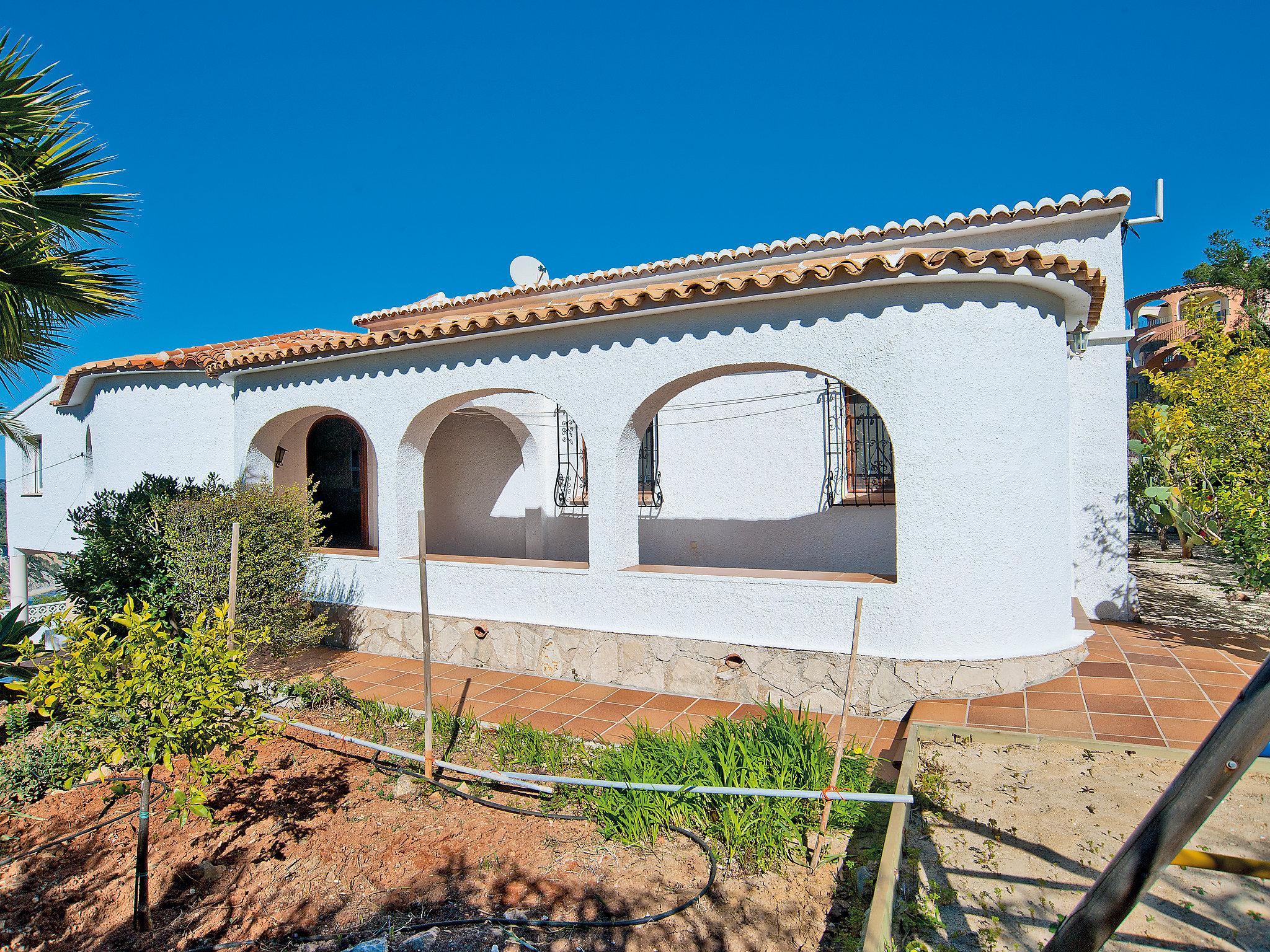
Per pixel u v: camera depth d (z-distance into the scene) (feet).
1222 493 30.17
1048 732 20.25
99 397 44.88
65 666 15.02
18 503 60.08
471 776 20.57
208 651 15.83
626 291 25.82
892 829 14.98
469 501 46.91
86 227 28.40
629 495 28.25
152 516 31.65
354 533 47.37
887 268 22.08
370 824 18.30
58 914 15.21
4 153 25.81
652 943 13.43
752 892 14.70
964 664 22.72
